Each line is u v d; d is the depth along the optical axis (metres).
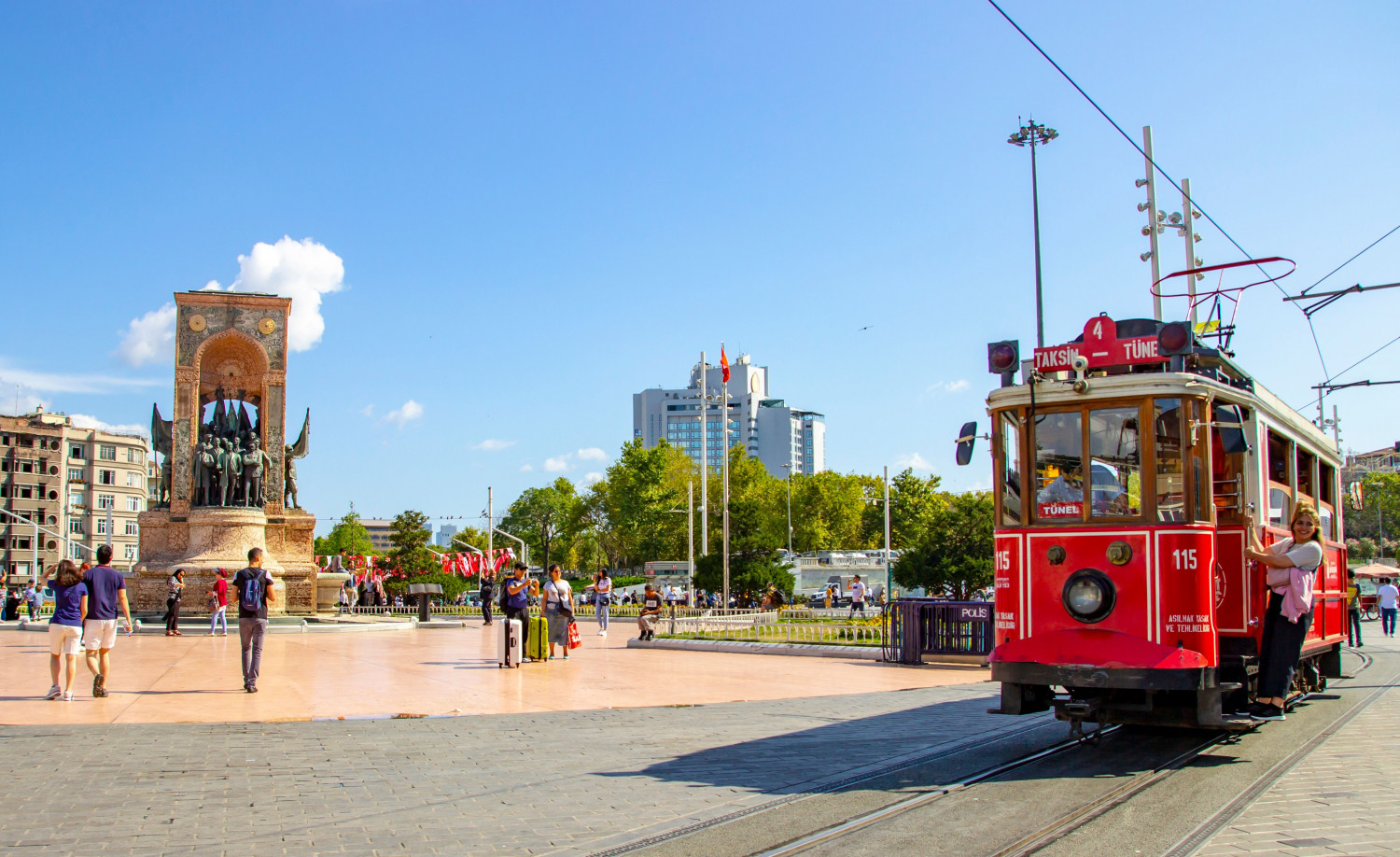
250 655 15.52
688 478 104.31
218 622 29.56
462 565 62.34
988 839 7.05
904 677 18.80
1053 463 10.51
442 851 6.78
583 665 21.02
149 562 34.94
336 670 19.11
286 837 7.12
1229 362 11.13
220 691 15.69
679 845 6.94
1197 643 9.66
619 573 114.00
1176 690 9.67
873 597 62.94
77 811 7.81
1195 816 7.74
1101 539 10.12
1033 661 9.98
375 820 7.63
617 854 6.71
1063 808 8.01
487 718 13.09
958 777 9.25
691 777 9.28
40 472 103.06
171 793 8.48
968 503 52.53
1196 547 9.84
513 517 120.69
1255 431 11.65
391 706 14.18
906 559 52.62
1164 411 10.09
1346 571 16.66
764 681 17.89
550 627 22.39
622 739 11.42
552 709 14.06
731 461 107.38
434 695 15.40
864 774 9.38
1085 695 10.35
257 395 38.22
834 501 105.31
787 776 9.33
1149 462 10.05
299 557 37.19
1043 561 10.36
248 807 8.02
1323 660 15.95
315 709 13.72
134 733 11.54
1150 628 9.78
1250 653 10.88
